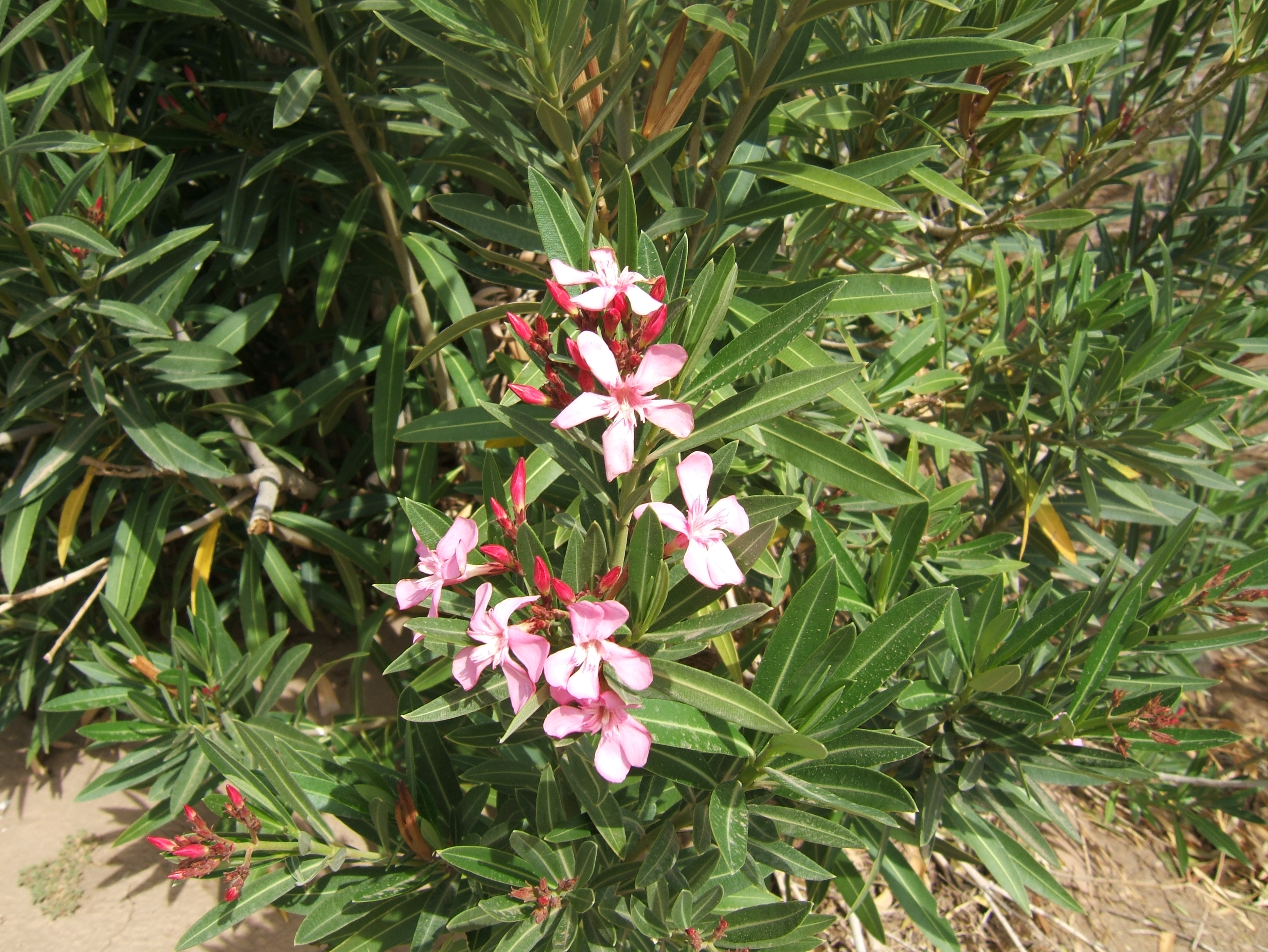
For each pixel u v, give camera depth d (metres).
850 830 0.47
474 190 0.87
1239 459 0.91
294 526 0.74
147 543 0.68
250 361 0.95
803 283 0.56
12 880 0.72
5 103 0.52
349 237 0.67
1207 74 0.69
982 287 0.91
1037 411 0.76
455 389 0.73
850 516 0.70
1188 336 0.74
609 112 0.49
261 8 0.62
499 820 0.59
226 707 0.66
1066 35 0.87
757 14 0.51
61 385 0.62
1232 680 1.08
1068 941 0.80
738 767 0.47
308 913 0.54
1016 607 0.52
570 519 0.47
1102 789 0.95
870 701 0.46
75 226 0.54
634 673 0.35
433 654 0.43
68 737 0.84
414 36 0.49
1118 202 1.42
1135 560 0.88
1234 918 0.83
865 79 0.51
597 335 0.35
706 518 0.38
